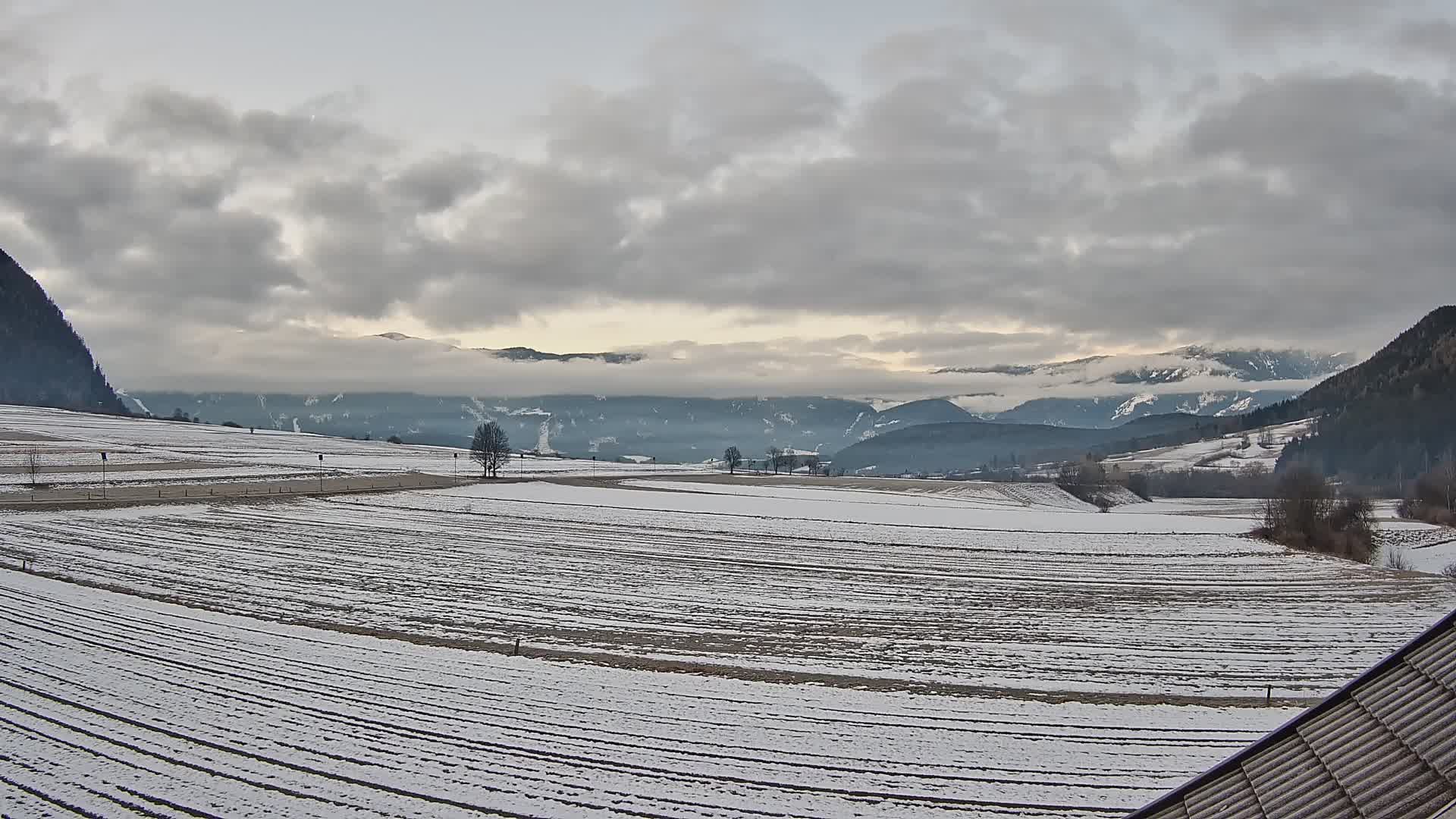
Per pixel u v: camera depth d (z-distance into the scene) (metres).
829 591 61.66
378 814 25.78
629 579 64.44
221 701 34.41
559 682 38.00
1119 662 44.00
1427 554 90.56
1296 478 95.25
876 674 41.16
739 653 44.62
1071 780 28.98
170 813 25.55
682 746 31.16
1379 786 13.58
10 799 26.14
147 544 71.69
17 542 69.88
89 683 36.12
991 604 58.06
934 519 105.94
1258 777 15.43
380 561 68.44
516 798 26.98
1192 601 59.78
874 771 29.48
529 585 61.03
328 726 32.06
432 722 32.75
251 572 62.03
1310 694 39.00
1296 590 63.81
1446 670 14.62
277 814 25.56
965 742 32.16
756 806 26.83
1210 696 38.47
